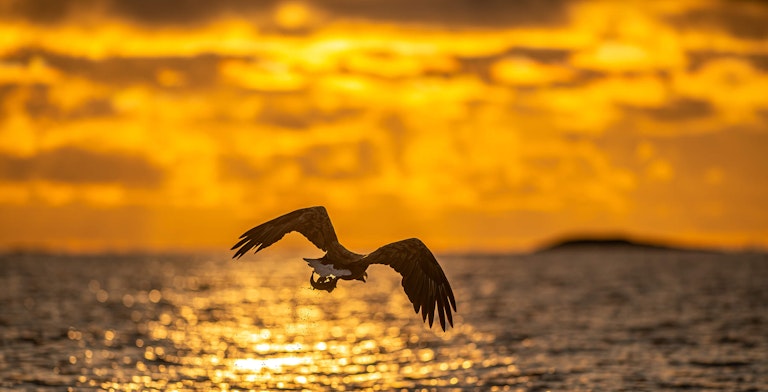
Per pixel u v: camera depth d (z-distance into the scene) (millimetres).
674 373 38406
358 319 79688
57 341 51000
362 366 43281
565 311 80562
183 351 49188
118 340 53688
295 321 76062
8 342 49062
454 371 40594
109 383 36188
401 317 82188
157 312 84500
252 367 42750
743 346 48438
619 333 57438
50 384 35250
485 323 68875
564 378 37500
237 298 119188
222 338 58750
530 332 59562
